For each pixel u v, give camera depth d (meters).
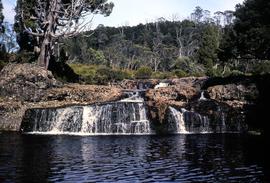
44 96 41.84
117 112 38.38
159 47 140.62
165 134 36.72
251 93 41.41
